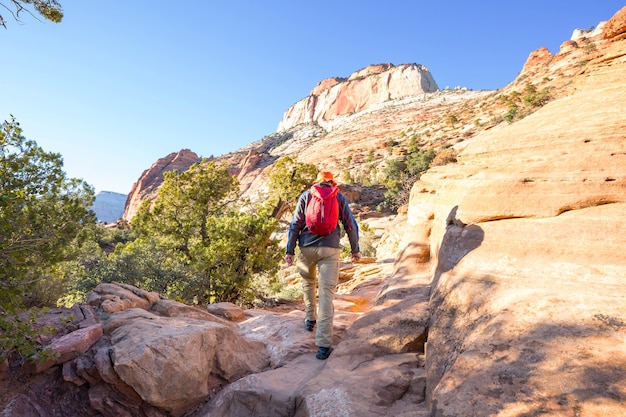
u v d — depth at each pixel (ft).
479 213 12.68
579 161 11.94
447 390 7.59
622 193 10.41
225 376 11.58
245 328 15.99
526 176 12.53
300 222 13.15
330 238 12.82
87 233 17.79
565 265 9.57
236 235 37.60
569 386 6.42
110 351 10.28
